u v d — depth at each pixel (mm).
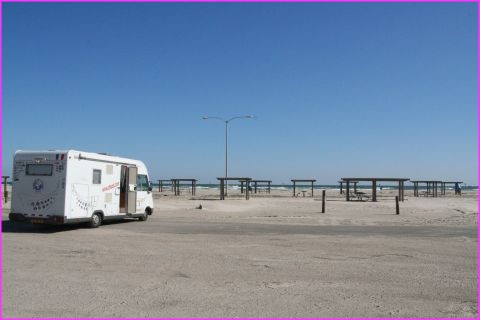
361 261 11281
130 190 20734
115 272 9773
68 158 16672
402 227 19938
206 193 75438
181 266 10469
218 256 11789
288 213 28266
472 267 10641
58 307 7234
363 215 27203
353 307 7414
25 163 17016
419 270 10266
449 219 24516
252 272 9898
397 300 7840
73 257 11492
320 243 14305
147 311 7086
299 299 7844
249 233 16922
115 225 19828
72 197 16906
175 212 28016
